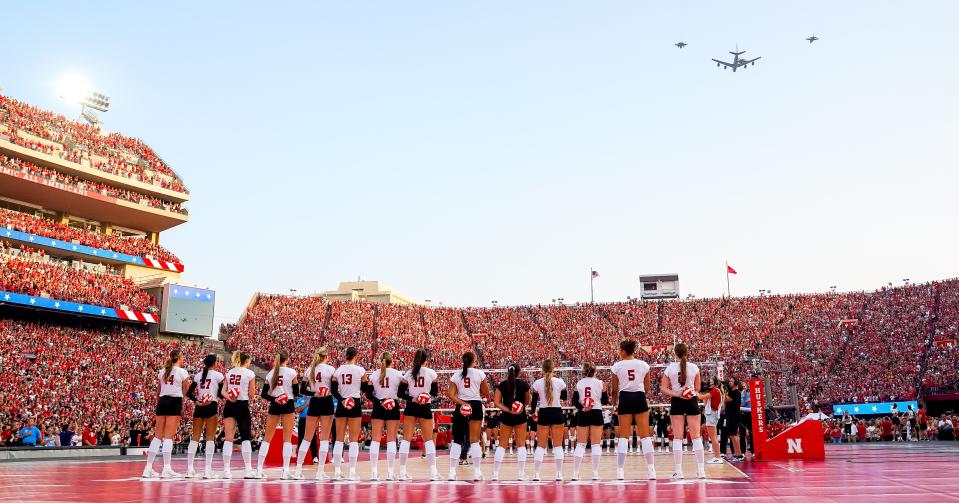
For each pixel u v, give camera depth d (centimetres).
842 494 909
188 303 6119
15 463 2273
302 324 7112
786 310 7494
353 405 1388
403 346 7106
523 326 8012
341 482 1308
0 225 5306
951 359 5694
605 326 7800
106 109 7788
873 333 6575
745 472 1347
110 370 4797
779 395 5722
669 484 1132
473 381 1343
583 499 918
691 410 1268
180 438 3741
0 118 5809
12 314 5219
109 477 1459
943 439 3728
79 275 5522
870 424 4681
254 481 1330
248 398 1423
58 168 6034
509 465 2094
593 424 1308
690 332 7362
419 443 3931
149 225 6919
